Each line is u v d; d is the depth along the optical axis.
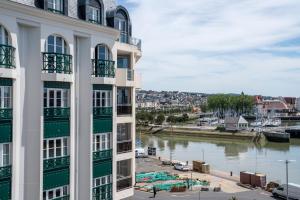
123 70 32.78
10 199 23.70
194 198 61.84
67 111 26.69
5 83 23.25
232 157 118.31
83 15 28.02
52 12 25.25
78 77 28.38
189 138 174.75
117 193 33.03
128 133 35.72
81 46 28.45
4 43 23.34
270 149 138.00
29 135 24.92
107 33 29.86
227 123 178.50
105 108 29.81
